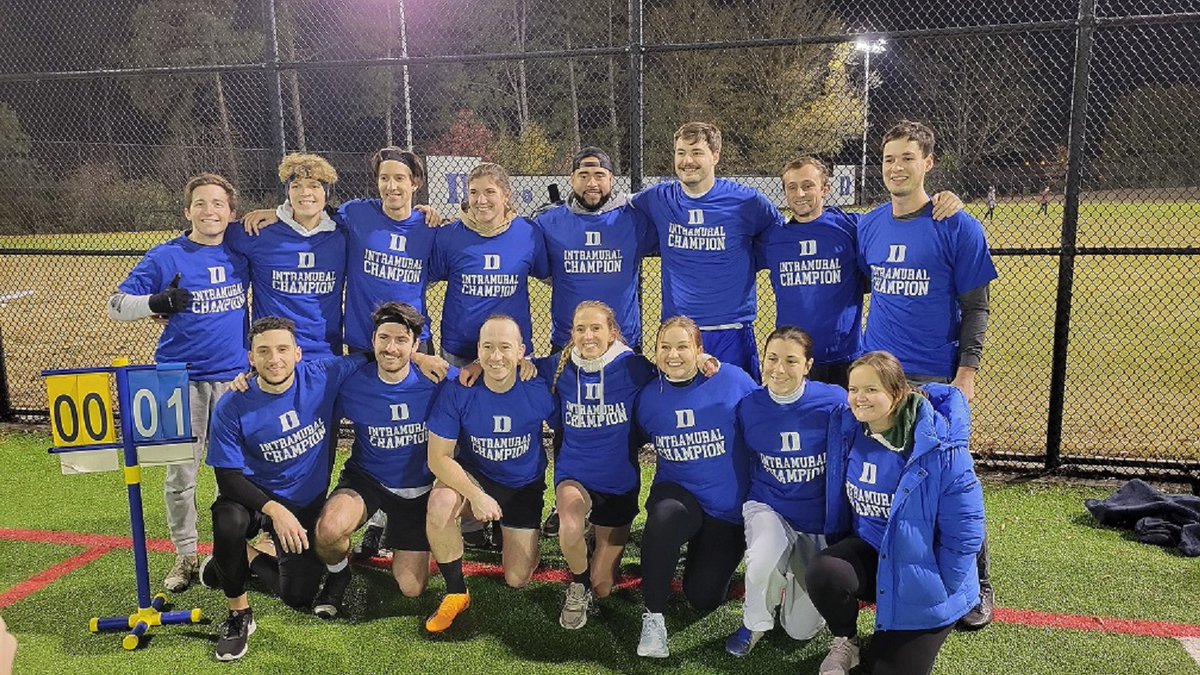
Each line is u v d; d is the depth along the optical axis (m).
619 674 3.19
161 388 3.40
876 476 3.10
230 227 4.16
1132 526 4.47
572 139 23.52
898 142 3.69
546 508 4.93
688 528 3.38
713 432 3.48
